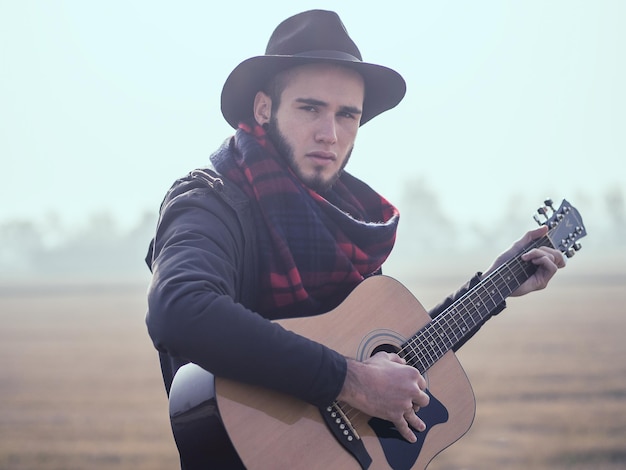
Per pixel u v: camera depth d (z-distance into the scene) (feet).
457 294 10.29
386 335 9.14
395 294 9.44
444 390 9.36
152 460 41.32
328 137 8.89
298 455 7.95
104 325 168.55
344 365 7.86
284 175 8.80
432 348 9.41
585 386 64.23
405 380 8.13
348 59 9.09
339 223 9.06
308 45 9.07
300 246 8.68
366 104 10.07
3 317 193.67
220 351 7.30
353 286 9.23
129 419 56.03
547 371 74.43
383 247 9.48
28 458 42.22
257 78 9.27
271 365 7.43
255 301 8.55
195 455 8.05
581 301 194.90
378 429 8.46
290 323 8.63
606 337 109.60
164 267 7.65
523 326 129.49
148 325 7.51
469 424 9.30
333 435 8.17
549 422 48.62
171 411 8.13
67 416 57.82
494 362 82.53
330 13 9.18
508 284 10.27
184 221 8.11
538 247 10.62
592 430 45.68
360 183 10.25
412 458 8.64
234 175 8.73
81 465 40.22
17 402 66.03
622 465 37.60
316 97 8.91
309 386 7.62
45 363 100.53
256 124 9.30
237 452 7.75
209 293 7.41
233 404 7.81
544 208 10.76
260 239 8.53
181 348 7.36
